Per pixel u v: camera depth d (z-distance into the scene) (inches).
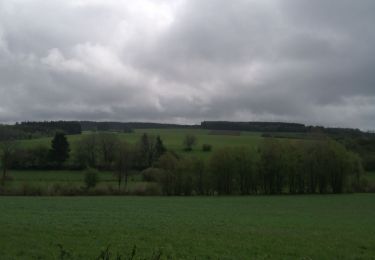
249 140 5270.7
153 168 3698.3
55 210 1813.5
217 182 3563.0
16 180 3550.7
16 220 1347.2
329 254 879.1
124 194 3299.7
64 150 4133.9
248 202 2573.8
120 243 948.0
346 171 3575.3
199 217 1594.5
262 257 837.8
